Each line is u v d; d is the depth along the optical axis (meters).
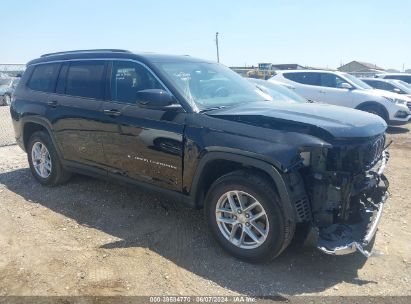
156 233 4.17
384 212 4.84
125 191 5.31
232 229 3.60
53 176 5.41
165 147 3.88
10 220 4.49
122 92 4.37
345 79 12.70
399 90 15.25
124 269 3.48
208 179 3.79
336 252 3.17
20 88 5.77
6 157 7.42
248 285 3.27
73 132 4.85
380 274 3.46
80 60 4.96
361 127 3.38
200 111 3.78
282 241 3.28
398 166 7.25
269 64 29.94
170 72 4.15
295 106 3.91
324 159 3.18
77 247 3.87
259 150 3.26
